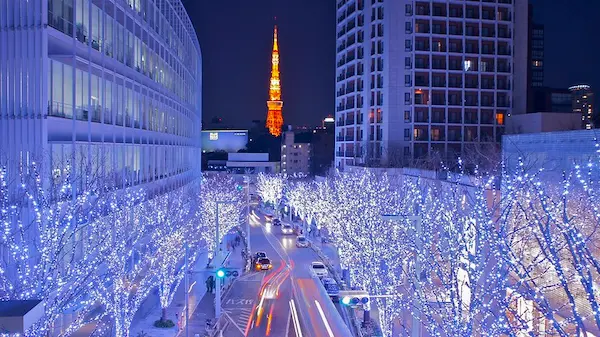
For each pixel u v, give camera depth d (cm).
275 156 14675
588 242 1761
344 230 3638
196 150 6781
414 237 2334
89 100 2769
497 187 2688
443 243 2431
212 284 3950
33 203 2033
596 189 1856
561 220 1841
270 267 4859
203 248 5191
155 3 4188
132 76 3584
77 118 2708
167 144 4716
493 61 7200
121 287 2461
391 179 4631
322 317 3447
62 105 2567
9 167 2189
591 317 1755
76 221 2308
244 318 3416
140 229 3036
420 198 2858
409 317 2953
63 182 2147
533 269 1952
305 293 4038
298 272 4747
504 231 1753
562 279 1198
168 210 3625
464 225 2048
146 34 3909
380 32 7338
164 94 4575
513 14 7275
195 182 6581
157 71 4338
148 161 4000
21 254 1956
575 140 2114
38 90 2339
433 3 7112
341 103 8519
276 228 7544
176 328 3070
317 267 4619
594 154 1997
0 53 2366
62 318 2542
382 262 2928
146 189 3894
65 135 2553
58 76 2542
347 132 8281
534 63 12531
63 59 2516
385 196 3444
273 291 4100
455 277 1636
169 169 4781
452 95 7106
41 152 2273
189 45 6066
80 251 2559
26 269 1875
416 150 7019
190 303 3672
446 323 1692
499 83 7231
